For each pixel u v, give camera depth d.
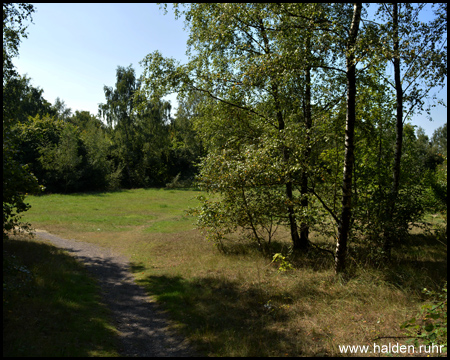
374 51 7.18
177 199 36.47
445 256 9.96
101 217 22.50
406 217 9.75
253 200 11.46
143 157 54.62
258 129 12.74
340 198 10.11
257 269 9.84
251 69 9.59
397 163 9.74
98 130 51.75
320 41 8.05
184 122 55.38
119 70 52.88
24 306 5.91
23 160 36.88
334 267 9.17
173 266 10.84
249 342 5.27
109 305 7.17
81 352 4.68
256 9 10.02
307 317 6.16
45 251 10.88
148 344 5.38
